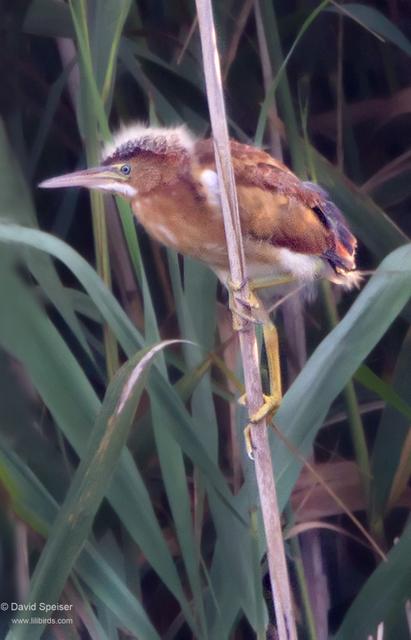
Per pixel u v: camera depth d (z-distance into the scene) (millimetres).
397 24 6668
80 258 6430
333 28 6672
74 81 6617
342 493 6582
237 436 6520
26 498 6461
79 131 6605
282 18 6680
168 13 6645
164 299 6613
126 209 6469
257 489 6477
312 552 6605
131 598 6473
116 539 6531
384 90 6684
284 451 6461
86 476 6391
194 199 6449
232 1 6629
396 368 6555
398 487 6547
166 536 6582
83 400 6441
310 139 6664
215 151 6387
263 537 6477
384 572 6500
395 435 6559
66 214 6633
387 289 6453
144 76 6574
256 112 6645
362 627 6500
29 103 6641
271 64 6582
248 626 6602
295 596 6598
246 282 6398
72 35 6602
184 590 6582
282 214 6453
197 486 6512
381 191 6645
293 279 6473
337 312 6637
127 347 6434
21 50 6629
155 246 6609
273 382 6465
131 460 6465
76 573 6480
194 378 6477
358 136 6676
